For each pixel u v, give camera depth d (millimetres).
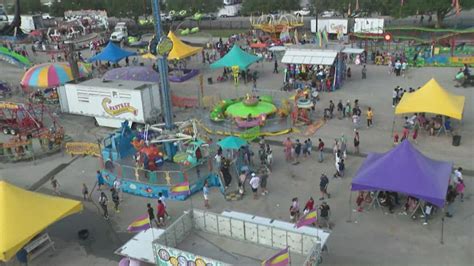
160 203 23297
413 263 19312
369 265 19391
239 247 20125
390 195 23156
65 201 22000
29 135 35031
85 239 22812
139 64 59281
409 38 56875
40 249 21781
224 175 26625
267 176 26938
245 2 85438
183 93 46094
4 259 18859
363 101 40094
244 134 33594
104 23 85312
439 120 32531
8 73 60062
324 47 44531
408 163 22047
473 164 27578
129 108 36625
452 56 49656
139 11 83125
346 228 22141
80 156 33156
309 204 21938
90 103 38312
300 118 35594
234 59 46906
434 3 61281
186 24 87062
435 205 21531
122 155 29547
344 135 33031
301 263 18578
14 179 30234
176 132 29281
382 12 71438
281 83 47562
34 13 106438
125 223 24125
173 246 20312
